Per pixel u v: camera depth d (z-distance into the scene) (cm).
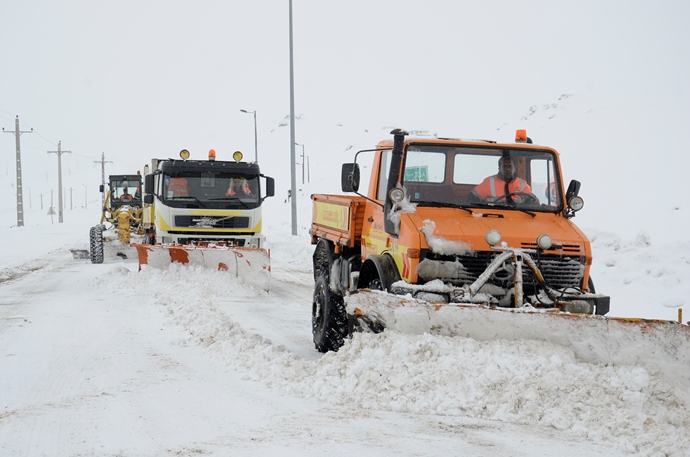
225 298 1345
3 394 637
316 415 562
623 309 1114
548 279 669
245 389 655
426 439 497
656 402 527
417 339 610
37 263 2181
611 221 2392
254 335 866
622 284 1277
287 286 1583
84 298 1330
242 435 511
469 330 593
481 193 736
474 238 657
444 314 595
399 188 691
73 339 915
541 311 578
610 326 565
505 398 550
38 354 817
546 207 741
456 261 654
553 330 576
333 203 924
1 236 3966
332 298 830
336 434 510
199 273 1431
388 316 623
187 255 1469
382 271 691
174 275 1448
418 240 653
